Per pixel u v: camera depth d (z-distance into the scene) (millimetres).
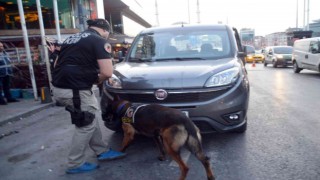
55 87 4137
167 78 4727
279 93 10109
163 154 4500
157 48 6188
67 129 6617
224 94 4680
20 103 9750
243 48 6891
